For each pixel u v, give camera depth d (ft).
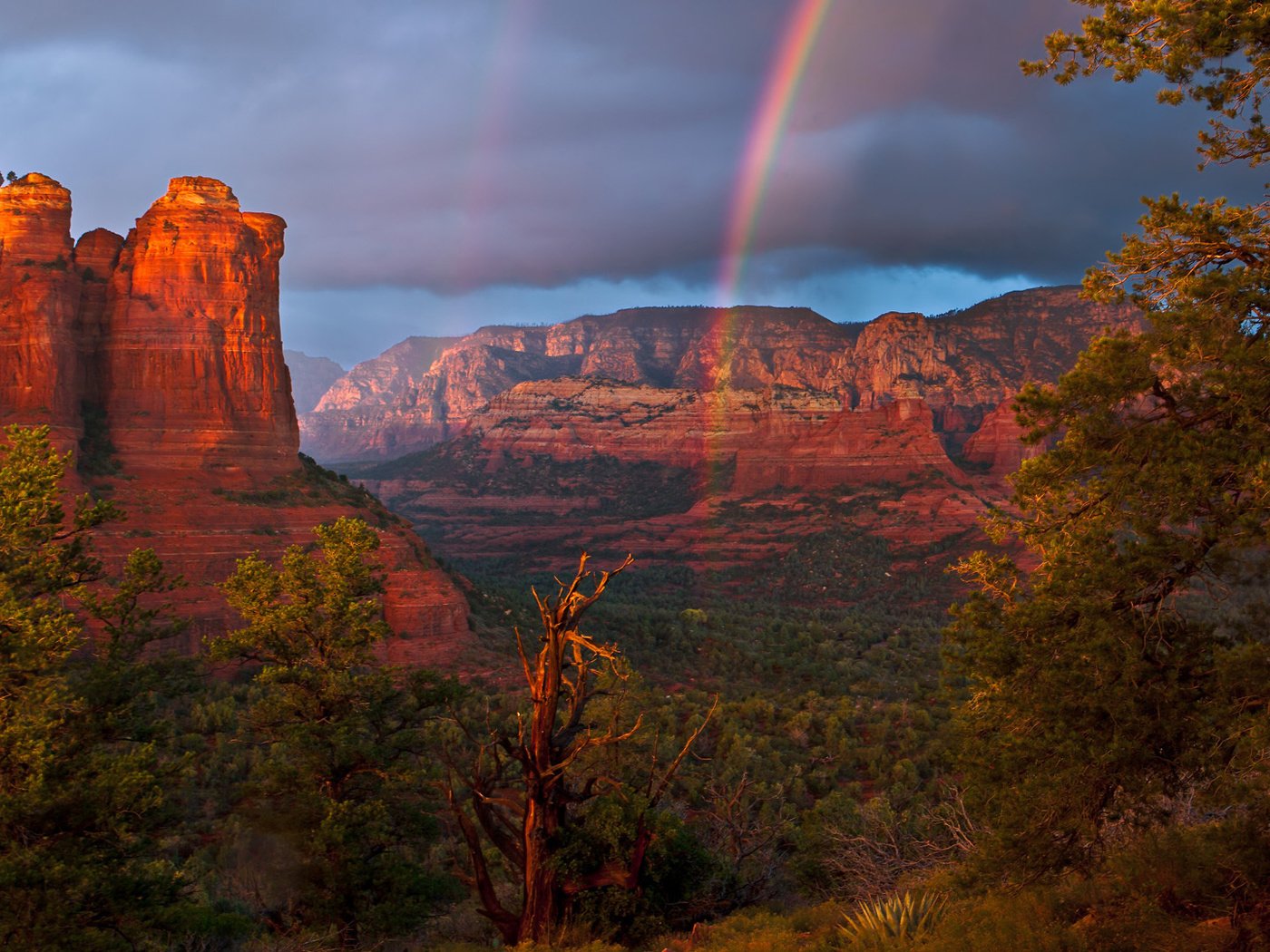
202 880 89.56
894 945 43.96
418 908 82.02
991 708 43.98
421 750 95.30
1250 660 36.19
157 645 203.21
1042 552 43.24
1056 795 39.86
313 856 82.58
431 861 104.17
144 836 71.97
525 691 215.10
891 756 181.78
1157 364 38.99
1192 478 36.24
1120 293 42.60
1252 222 39.27
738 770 152.15
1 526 69.67
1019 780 41.34
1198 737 37.91
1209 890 37.27
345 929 80.69
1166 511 38.78
